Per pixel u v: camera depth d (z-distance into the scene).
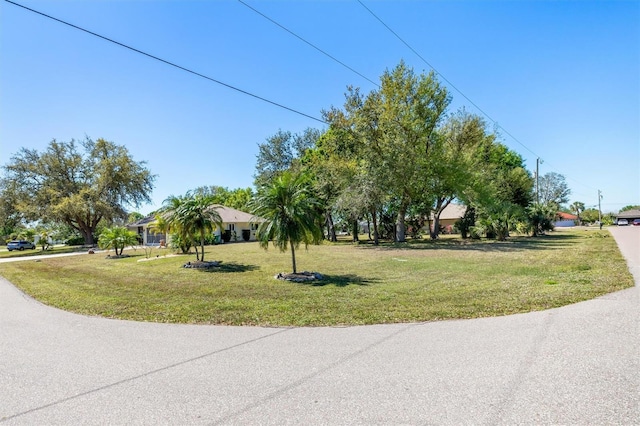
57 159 38.44
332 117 27.69
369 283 9.85
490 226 29.86
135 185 41.19
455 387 3.29
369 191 25.59
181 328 5.67
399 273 11.78
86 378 3.76
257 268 14.25
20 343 5.03
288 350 4.49
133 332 5.47
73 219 38.53
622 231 36.41
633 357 3.79
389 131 26.44
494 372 3.57
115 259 20.94
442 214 57.66
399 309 6.51
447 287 8.75
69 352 4.60
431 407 2.95
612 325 4.92
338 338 4.93
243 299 7.94
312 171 31.92
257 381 3.58
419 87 26.89
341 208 27.66
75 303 7.86
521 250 19.08
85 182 39.94
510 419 2.72
